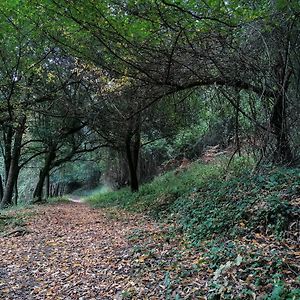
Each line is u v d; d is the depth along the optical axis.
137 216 13.28
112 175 32.94
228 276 5.16
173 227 9.62
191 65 9.90
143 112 14.88
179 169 20.58
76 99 15.87
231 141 17.48
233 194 9.54
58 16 7.92
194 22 7.70
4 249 9.23
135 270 6.61
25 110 14.82
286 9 7.68
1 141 24.86
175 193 14.06
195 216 9.53
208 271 5.73
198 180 14.58
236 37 8.73
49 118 20.41
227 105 11.29
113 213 15.02
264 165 10.27
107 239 9.66
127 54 9.40
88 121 15.44
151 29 7.97
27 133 22.66
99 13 7.43
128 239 9.16
